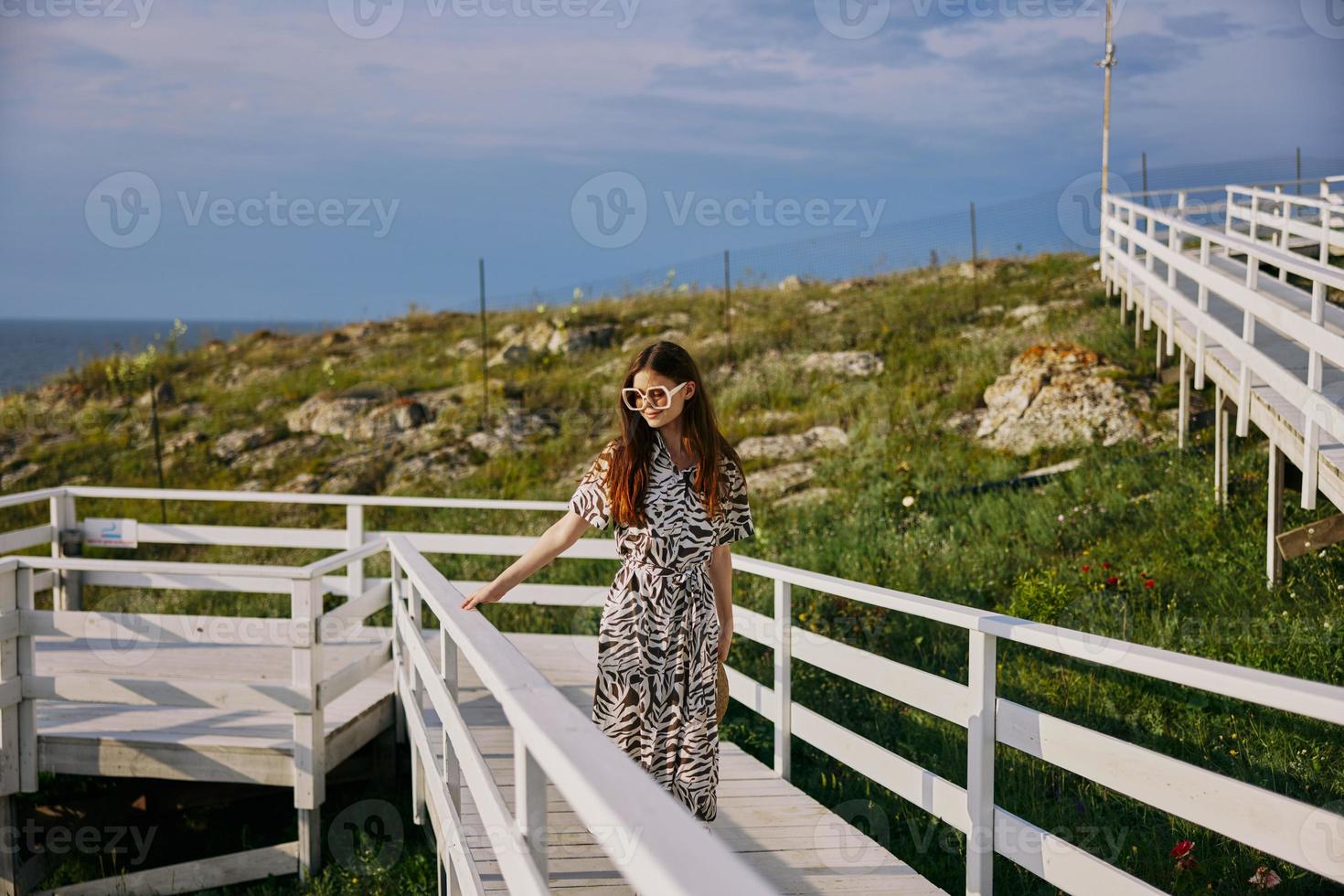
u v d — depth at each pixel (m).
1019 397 11.98
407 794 6.23
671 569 3.15
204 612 9.52
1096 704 5.54
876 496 10.03
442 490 13.40
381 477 14.32
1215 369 8.24
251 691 5.44
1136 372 11.99
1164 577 7.07
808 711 4.63
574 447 14.41
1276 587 6.55
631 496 3.08
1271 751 4.68
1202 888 3.84
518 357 18.81
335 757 5.69
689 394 3.12
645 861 1.12
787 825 4.21
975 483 10.22
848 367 15.22
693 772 3.15
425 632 7.85
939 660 6.47
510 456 14.35
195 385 21.03
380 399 17.12
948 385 13.73
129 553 12.52
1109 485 9.26
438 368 19.55
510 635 7.78
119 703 6.09
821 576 4.35
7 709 5.58
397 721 6.34
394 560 6.14
